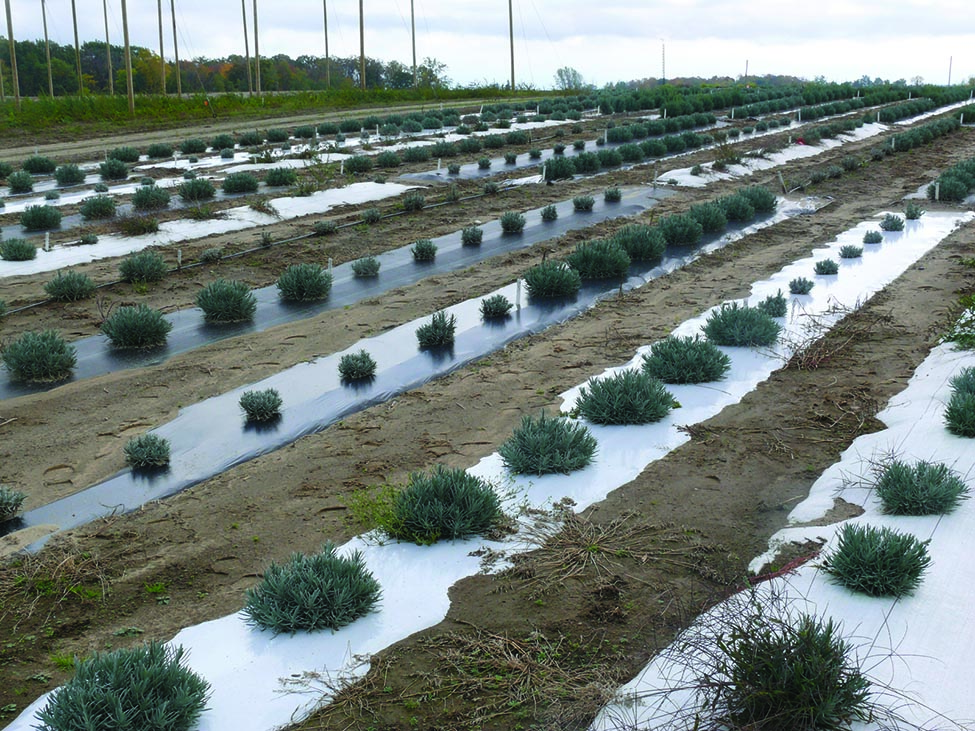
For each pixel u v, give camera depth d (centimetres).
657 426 1079
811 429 1070
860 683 534
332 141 4666
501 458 1010
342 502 930
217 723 582
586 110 6656
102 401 1292
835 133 4928
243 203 2812
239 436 1157
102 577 790
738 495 893
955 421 966
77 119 5453
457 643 657
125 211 2709
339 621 683
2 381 1378
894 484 826
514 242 2383
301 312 1759
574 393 1249
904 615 644
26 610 743
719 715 541
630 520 842
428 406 1233
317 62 13438
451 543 809
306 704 597
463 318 1692
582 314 1700
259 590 706
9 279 1964
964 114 5759
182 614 727
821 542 774
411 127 5031
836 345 1396
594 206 2909
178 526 896
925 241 2270
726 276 1973
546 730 555
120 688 573
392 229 2523
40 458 1096
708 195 3150
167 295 1875
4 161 3869
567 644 650
